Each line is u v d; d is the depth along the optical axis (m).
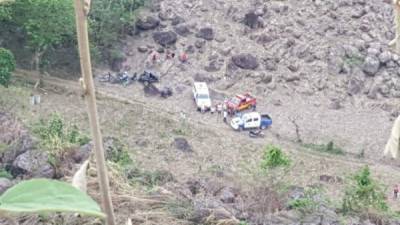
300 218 22.77
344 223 22.69
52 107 42.22
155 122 44.16
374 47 55.66
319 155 43.75
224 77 53.88
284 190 26.70
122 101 47.53
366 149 45.81
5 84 42.16
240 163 39.47
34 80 47.59
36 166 24.73
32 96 41.88
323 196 27.81
